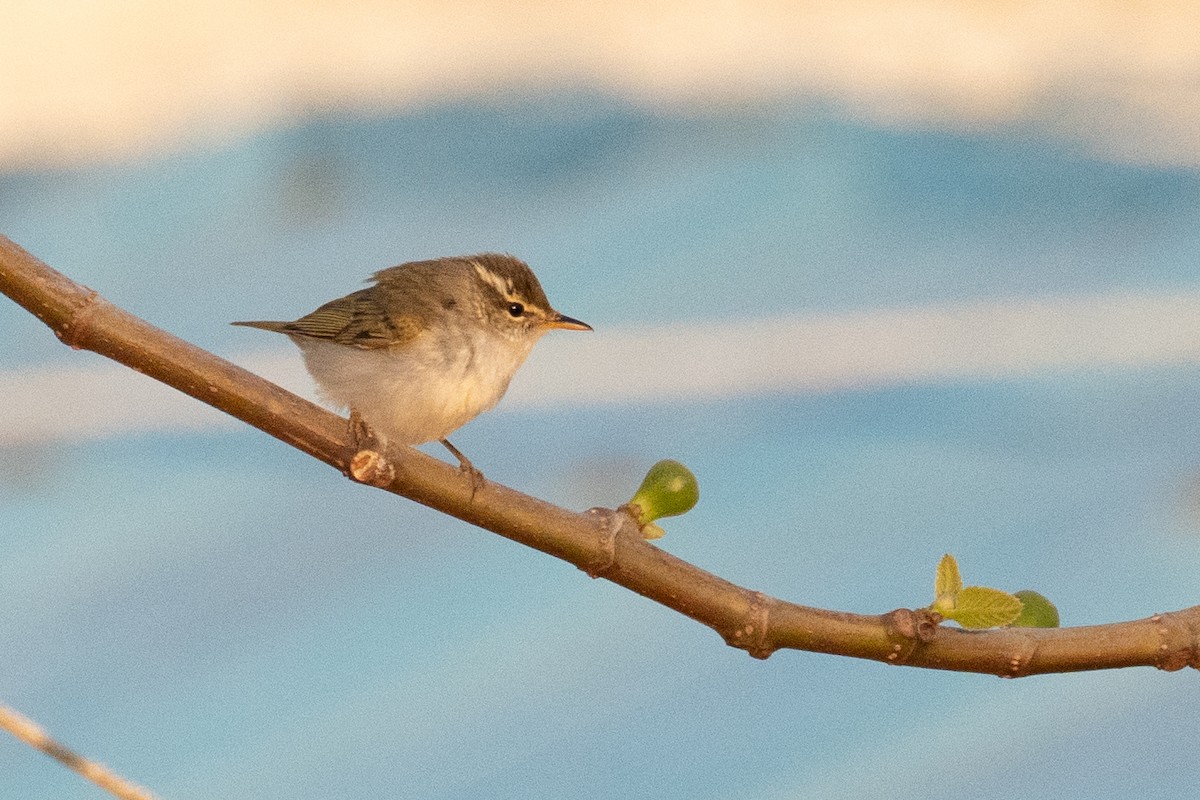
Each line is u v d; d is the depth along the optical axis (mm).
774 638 2646
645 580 2664
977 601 2617
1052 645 2643
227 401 2633
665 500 2727
